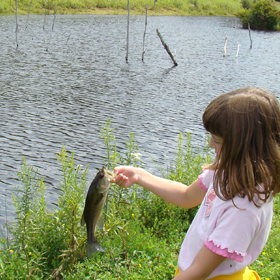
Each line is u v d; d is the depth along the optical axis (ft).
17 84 69.21
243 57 119.65
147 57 110.42
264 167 5.82
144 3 249.96
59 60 97.09
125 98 63.31
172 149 40.04
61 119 49.52
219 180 6.18
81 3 224.94
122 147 39.91
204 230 6.54
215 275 6.46
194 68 97.81
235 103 5.98
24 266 12.31
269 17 203.21
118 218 14.80
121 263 13.37
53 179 31.71
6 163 34.88
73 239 13.10
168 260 13.55
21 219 13.87
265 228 6.23
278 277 12.67
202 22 222.48
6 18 174.60
